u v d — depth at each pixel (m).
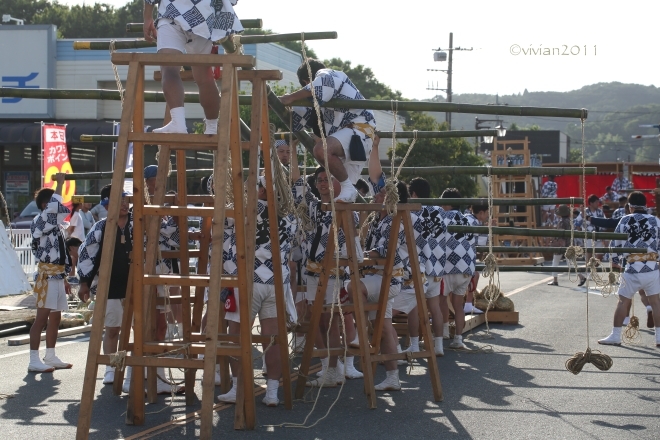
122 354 5.46
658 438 6.10
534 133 57.62
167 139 5.50
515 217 25.05
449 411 6.94
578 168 9.30
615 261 13.58
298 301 8.76
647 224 10.67
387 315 7.62
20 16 57.62
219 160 5.44
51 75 28.50
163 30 5.77
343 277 7.83
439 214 9.86
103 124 27.78
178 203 7.05
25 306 13.90
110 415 6.75
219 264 5.43
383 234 7.66
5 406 7.11
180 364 5.50
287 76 29.05
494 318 12.66
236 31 6.07
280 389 7.78
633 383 8.23
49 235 8.78
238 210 5.93
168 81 5.86
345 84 7.07
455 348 10.30
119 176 5.50
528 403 7.28
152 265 6.37
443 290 10.09
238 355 6.13
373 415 6.77
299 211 7.60
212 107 6.11
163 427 6.34
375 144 8.07
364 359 7.02
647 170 35.28
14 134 27.70
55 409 7.01
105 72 28.72
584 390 7.86
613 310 14.45
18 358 9.62
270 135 6.81
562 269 10.36
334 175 7.08
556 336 11.45
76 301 13.70
